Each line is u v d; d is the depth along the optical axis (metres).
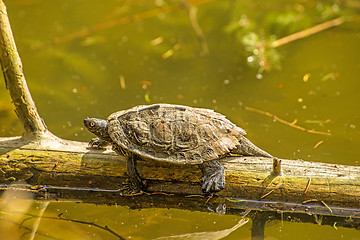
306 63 15.81
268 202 9.02
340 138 11.49
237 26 18.58
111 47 17.16
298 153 10.78
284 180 8.82
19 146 9.51
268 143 11.27
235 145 8.82
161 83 14.67
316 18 18.89
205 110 9.34
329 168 8.94
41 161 9.38
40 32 18.08
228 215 9.12
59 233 8.44
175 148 8.65
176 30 18.55
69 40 17.56
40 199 9.50
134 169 8.91
